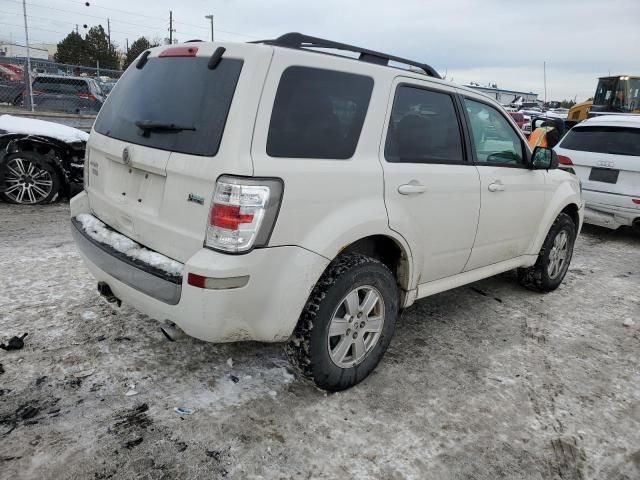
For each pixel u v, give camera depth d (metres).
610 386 3.34
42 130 6.94
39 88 13.77
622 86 16.09
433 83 3.37
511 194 3.99
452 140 3.51
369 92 2.93
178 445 2.49
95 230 3.05
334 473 2.41
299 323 2.73
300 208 2.54
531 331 4.08
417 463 2.51
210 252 2.40
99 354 3.20
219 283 2.36
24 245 5.10
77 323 3.55
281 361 3.29
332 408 2.87
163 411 2.73
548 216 4.51
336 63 2.78
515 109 28.78
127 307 3.83
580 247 6.96
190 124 2.54
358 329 2.96
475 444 2.68
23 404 2.69
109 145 2.97
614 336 4.10
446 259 3.55
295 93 2.59
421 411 2.91
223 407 2.80
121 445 2.46
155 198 2.69
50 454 2.37
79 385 2.89
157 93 2.80
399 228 3.04
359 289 2.90
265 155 2.45
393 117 3.07
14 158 6.63
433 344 3.72
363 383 3.13
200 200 2.43
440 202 3.32
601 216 7.00
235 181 2.34
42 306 3.76
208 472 2.35
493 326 4.12
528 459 2.60
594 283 5.41
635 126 6.75
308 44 2.84
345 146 2.80
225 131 2.40
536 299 4.79
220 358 3.26
